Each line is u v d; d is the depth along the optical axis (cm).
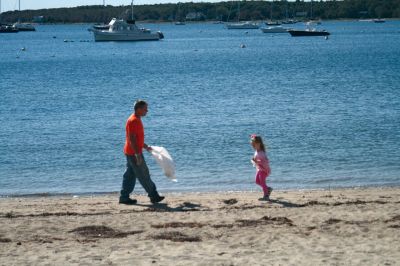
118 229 1998
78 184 3180
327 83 8625
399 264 1591
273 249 1748
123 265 1614
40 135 4666
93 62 15025
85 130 4878
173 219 2125
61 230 1997
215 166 3522
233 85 8681
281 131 4641
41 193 2980
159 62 14562
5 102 6975
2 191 3047
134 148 2400
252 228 1980
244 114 5612
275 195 2658
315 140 4250
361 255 1673
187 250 1747
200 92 7781
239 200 2523
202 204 2431
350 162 3569
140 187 2983
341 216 2130
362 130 4597
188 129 4819
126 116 5684
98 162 3712
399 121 4966
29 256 1698
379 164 3512
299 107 6016
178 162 3644
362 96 6844
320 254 1689
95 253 1725
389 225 1984
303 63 13200
